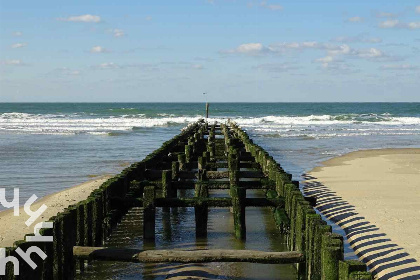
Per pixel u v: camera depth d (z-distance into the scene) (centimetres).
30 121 5697
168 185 1179
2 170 2080
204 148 2150
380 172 1928
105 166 2227
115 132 4338
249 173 1344
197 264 866
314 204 1066
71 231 704
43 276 606
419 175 1839
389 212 1219
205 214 1032
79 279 807
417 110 10125
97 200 869
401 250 920
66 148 2984
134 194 1070
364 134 4144
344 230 1101
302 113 9031
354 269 518
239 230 1022
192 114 8250
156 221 1202
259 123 5812
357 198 1402
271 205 1018
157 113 8362
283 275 825
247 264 870
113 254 703
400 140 3625
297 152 2766
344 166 2134
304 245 760
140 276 821
